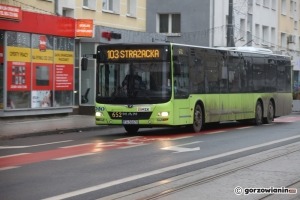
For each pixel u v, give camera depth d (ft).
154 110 62.75
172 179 34.55
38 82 84.43
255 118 85.56
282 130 74.49
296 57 204.85
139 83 63.52
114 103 64.13
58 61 88.58
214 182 33.45
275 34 189.26
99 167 39.37
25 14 80.79
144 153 47.50
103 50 65.10
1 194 29.78
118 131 73.56
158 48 63.26
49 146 53.36
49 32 85.76
